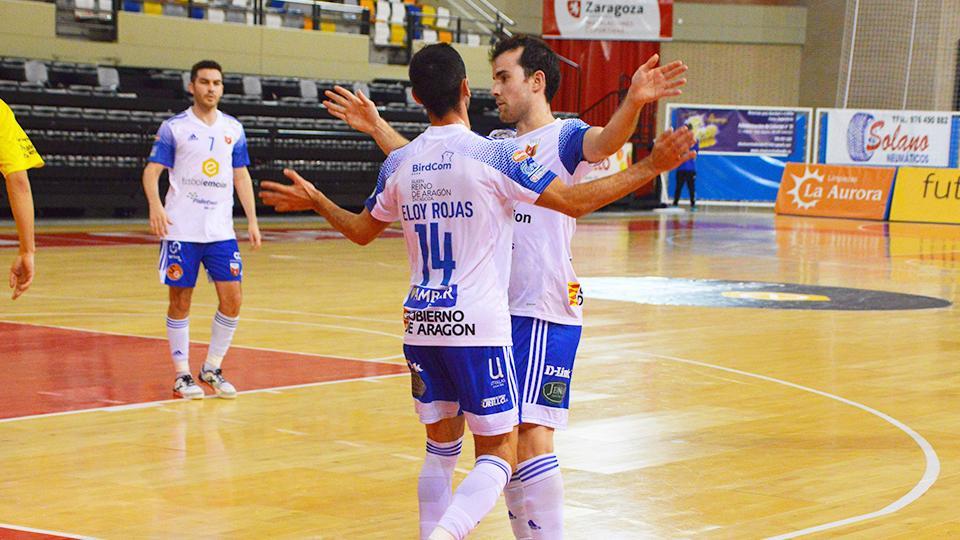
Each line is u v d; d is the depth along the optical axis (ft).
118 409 35.53
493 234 20.01
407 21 136.67
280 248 89.97
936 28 161.79
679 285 72.18
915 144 150.41
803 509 25.96
